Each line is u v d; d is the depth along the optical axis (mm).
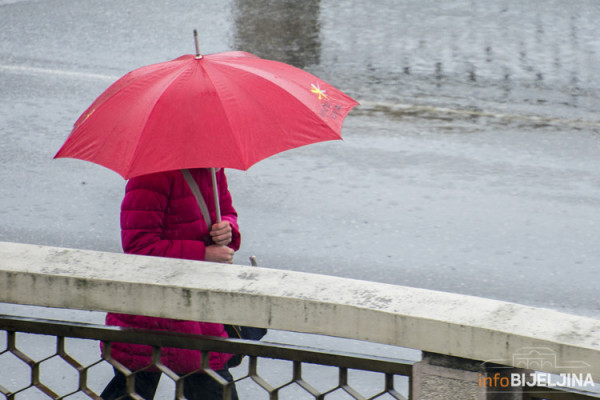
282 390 17781
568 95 40500
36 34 49781
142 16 53719
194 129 11656
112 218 27641
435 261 24562
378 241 25828
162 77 12227
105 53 46312
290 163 31906
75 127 12492
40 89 40125
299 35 50000
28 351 19016
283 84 12477
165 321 12984
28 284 11477
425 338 10203
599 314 21453
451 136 34938
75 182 30375
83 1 57531
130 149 11594
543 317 10102
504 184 30172
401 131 35375
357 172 31125
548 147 33844
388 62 45156
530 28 52594
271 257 24812
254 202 28578
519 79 42781
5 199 28828
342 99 13109
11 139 34125
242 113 11883
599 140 34719
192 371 12000
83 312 21172
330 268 24203
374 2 58750
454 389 10312
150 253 13188
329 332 10641
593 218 27469
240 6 56594
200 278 11234
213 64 12414
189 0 57875
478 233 26328
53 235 26297
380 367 10586
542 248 25359
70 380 18031
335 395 17547
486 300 10547
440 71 43844
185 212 13422
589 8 57719
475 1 59562
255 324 10922
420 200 28766
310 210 27984
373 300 10578
